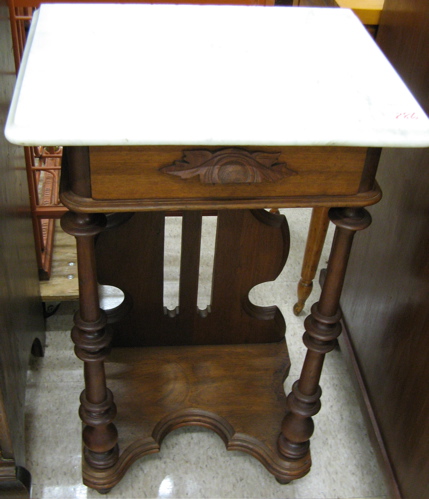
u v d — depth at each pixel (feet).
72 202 2.92
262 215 4.24
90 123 2.60
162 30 3.33
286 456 4.32
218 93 2.87
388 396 4.27
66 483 4.39
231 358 4.93
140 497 4.36
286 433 4.21
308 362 3.85
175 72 2.99
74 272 5.34
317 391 4.03
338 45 3.35
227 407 4.58
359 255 4.98
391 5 4.21
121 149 2.78
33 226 4.95
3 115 3.81
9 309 3.87
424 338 3.71
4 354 3.70
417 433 3.77
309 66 3.15
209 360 4.89
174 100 2.79
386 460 4.23
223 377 4.78
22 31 5.09
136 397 4.59
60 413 4.80
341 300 5.41
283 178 2.97
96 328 3.49
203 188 2.96
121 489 4.39
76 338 3.55
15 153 4.26
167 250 6.35
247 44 3.28
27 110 2.64
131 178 2.88
